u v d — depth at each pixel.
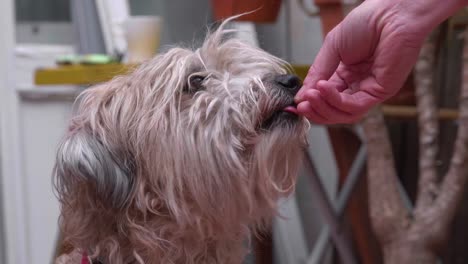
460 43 2.12
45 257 2.51
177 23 2.40
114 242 1.17
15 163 2.47
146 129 1.13
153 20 1.93
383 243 1.53
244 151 1.12
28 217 2.50
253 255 1.98
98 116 1.18
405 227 1.51
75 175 1.14
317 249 2.08
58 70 1.88
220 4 1.62
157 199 1.15
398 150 2.35
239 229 1.21
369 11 0.94
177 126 1.12
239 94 1.11
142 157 1.14
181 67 1.16
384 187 1.53
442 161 2.13
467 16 1.76
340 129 2.01
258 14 1.61
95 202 1.16
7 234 2.47
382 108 1.77
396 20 0.92
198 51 1.21
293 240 2.48
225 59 1.19
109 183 1.14
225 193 1.13
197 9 2.33
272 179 1.12
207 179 1.12
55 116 2.48
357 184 1.97
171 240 1.18
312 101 0.95
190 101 1.15
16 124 2.47
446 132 2.13
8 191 2.47
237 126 1.11
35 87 2.47
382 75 0.95
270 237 2.10
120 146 1.16
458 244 2.18
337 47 0.98
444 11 0.92
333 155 2.33
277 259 2.46
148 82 1.17
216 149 1.11
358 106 0.96
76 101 1.29
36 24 2.64
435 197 1.53
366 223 2.01
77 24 2.61
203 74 1.17
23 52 2.52
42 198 2.50
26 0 2.61
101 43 2.57
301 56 2.45
